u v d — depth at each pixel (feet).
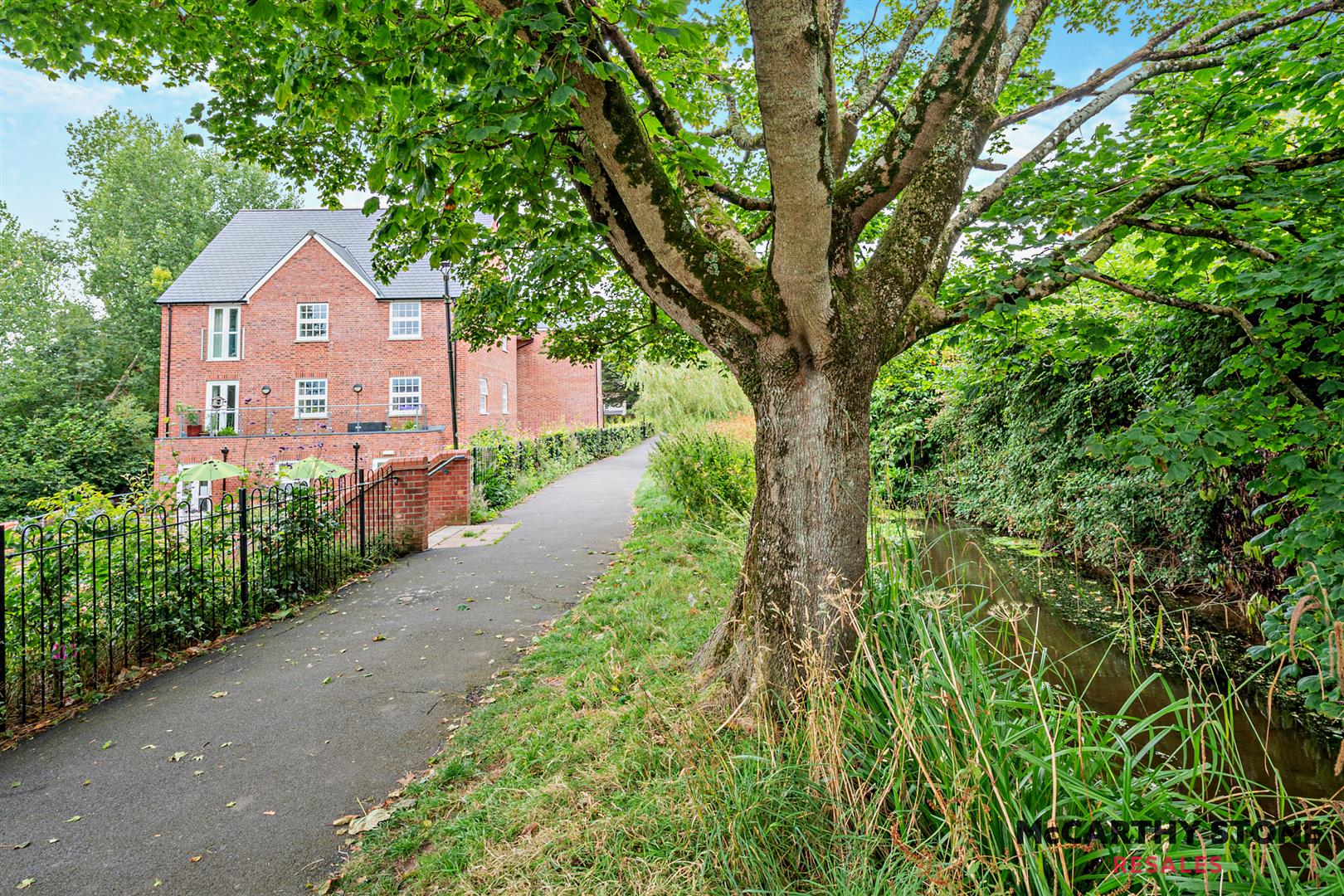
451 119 9.96
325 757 10.23
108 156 97.09
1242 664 15.30
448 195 10.49
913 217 10.28
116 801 9.09
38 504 16.67
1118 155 13.42
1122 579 22.11
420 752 10.40
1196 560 20.51
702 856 6.58
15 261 93.56
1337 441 11.01
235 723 11.37
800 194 7.48
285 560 18.39
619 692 11.37
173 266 96.84
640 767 8.58
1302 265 10.78
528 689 12.25
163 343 65.57
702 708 10.17
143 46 13.75
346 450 59.26
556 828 7.63
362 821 8.54
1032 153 12.60
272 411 64.80
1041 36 17.69
